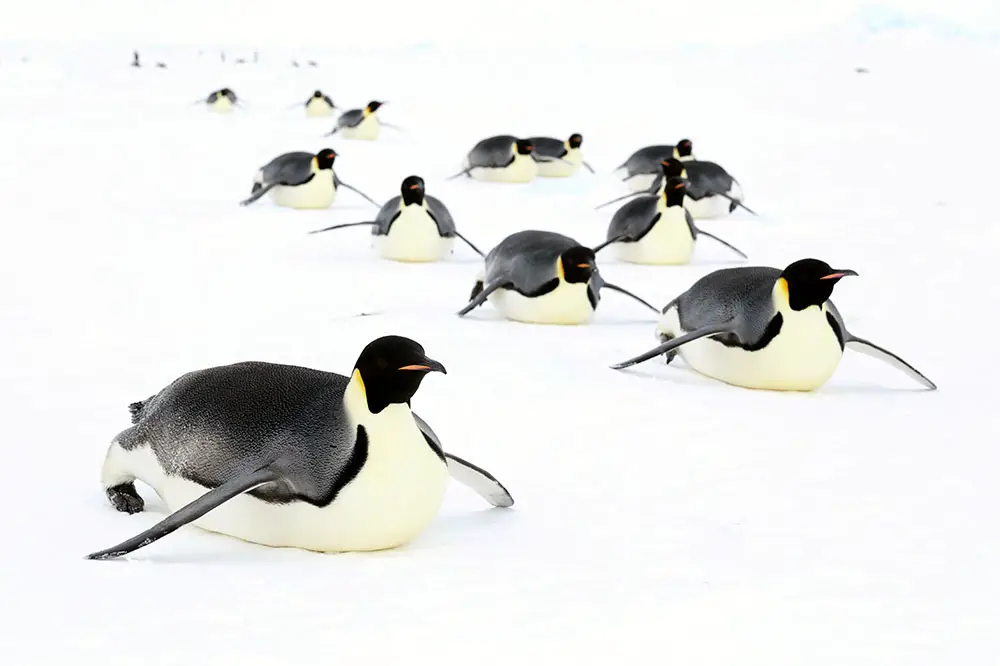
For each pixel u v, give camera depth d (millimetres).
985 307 13586
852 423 8766
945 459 7867
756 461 7746
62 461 7258
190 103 42281
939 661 4781
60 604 5090
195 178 24516
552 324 12336
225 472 5730
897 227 19922
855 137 32781
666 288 14891
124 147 28906
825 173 26516
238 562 5641
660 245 16641
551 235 12789
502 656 4723
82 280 13820
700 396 9500
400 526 5699
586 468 7520
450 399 9133
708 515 6645
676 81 51125
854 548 6148
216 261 15547
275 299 13070
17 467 7113
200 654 4637
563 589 5469
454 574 5598
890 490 7176
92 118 35250
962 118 37312
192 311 12227
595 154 31703
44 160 25750
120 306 12391
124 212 19734
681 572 5730
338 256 16516
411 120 39156
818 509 6793
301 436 5625
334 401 5652
